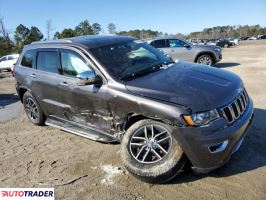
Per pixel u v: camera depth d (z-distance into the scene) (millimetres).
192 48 14047
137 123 4027
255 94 7652
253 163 4113
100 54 4734
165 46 14227
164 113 3650
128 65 4617
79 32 87438
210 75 4336
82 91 4730
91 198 3807
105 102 4387
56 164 4789
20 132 6535
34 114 6559
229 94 3832
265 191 3518
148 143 3902
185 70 4512
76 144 5445
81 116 5012
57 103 5484
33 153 5328
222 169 4047
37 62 5980
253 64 14492
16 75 6578
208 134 3484
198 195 3588
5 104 9922
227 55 22141
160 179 3771
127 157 3971
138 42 5465
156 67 4699
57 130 6312
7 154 5445
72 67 5031
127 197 3725
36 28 81938
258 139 4762
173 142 3699
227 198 3471
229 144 3564
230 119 3658
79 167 4594
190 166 3885
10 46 63500
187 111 3535
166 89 3867
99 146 5215
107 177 4223
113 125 4469
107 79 4379
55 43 5605
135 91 4016
